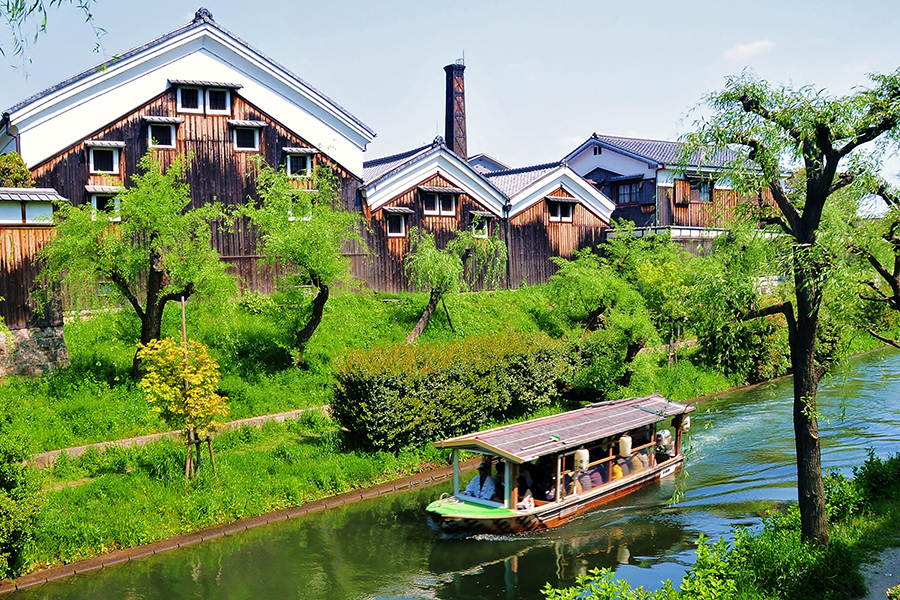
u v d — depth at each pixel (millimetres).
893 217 10648
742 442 17156
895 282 10281
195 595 10180
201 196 21078
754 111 9703
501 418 18297
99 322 17844
